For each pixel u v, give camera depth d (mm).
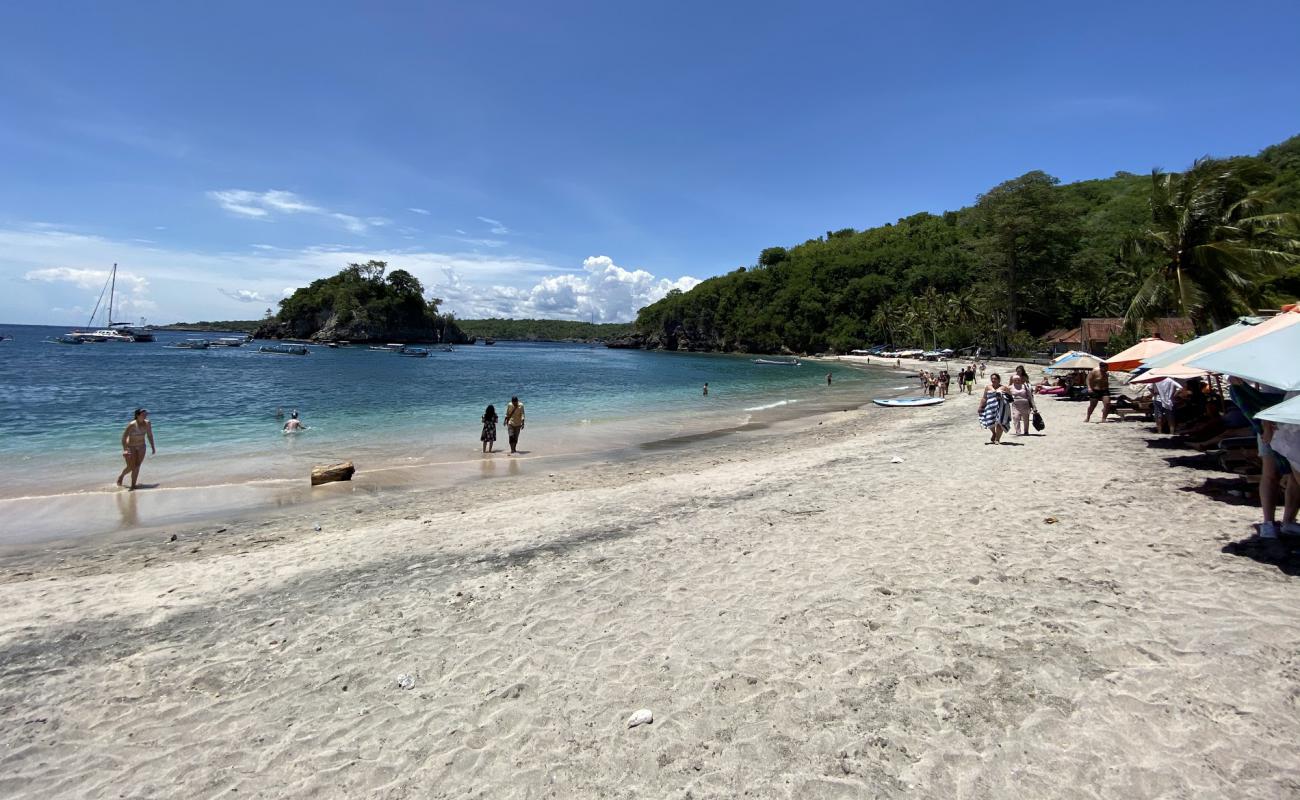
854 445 16594
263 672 4902
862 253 146125
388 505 11359
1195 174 23594
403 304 152875
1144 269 51781
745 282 157000
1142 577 5656
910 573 6203
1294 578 5375
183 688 4695
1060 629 4785
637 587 6332
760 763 3541
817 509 9102
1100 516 7680
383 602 6234
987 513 8211
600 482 13375
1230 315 22969
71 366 54938
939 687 4148
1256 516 7215
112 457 15734
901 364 83250
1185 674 4047
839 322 129875
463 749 3842
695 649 4938
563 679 4613
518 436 18844
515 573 6941
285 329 144375
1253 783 3066
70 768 3799
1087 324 48594
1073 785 3172
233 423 22203
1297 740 3348
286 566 7512
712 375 63906
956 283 117062
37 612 6227
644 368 77375
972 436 16438
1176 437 13141
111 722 4281
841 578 6191
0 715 4391
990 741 3562
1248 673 3994
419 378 50469
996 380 14438
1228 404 12352
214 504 11453
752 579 6352
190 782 3633
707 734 3848
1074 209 83000
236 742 4012
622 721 4047
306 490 12594
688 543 7742
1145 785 3127
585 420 25141
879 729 3760
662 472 14406
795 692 4227
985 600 5422
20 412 24422
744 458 16188
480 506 11133
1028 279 82375
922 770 3375
